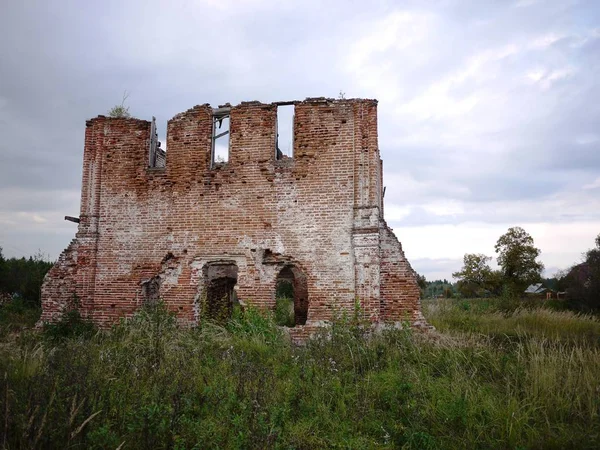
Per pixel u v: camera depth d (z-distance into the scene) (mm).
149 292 13711
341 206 12438
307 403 6977
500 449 5855
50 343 11305
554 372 7492
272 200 12883
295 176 12820
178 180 13523
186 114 13742
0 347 9742
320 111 12891
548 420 6508
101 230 13766
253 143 13195
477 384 7629
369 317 11773
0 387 6109
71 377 6535
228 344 10578
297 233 12609
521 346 9234
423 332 11938
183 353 9305
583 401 6934
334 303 12102
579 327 14609
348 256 12203
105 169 14008
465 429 6293
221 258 12992
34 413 4973
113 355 8742
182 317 12930
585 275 29000
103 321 13359
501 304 20625
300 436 5996
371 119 12609
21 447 4828
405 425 6508
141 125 13992
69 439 4867
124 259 13523
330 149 12703
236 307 12953
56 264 13781
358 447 5770
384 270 12516
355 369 8570
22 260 29797
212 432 5645
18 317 16031
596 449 5676
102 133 14133
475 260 36531
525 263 35438
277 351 10180
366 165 12422
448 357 9039
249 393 6906
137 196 13727
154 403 5898
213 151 13664
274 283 12617
